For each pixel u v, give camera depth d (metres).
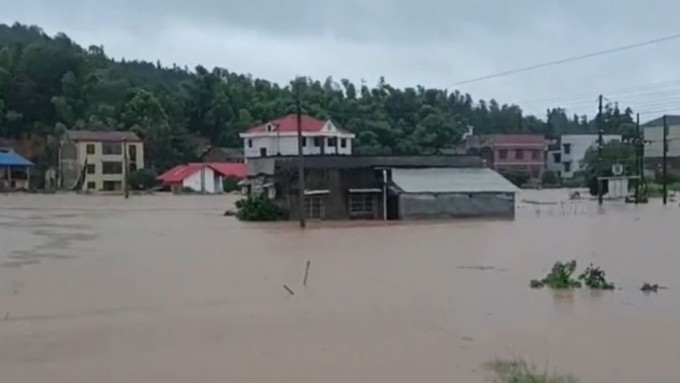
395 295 17.94
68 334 13.99
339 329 14.23
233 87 120.38
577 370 11.32
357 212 46.94
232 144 112.69
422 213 46.56
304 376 11.11
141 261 24.91
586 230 36.47
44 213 51.84
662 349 12.59
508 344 12.98
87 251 28.00
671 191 76.62
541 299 17.31
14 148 103.25
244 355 12.34
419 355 12.25
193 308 16.44
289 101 109.19
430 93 105.88
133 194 87.62
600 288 18.70
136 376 11.23
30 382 10.95
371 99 99.81
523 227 38.88
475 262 24.28
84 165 96.62
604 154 80.25
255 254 26.86
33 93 112.88
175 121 111.12
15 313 15.97
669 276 20.73
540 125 128.50
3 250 28.34
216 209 56.97
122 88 119.38
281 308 16.36
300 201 41.91
